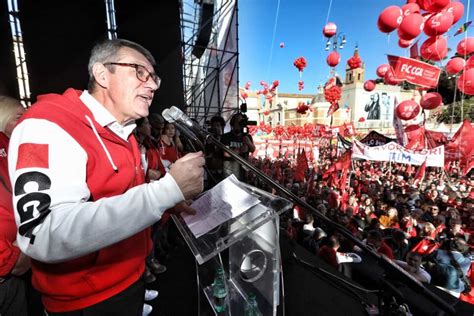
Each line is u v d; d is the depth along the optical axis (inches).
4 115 47.8
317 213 50.2
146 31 242.8
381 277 53.2
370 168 573.0
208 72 398.0
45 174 23.7
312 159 601.6
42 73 208.7
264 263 37.9
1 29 195.3
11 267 41.3
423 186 350.9
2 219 40.0
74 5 208.8
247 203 33.4
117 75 32.6
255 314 39.0
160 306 71.2
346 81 1907.0
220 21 372.8
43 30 203.3
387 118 1797.5
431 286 83.0
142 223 24.0
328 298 71.6
